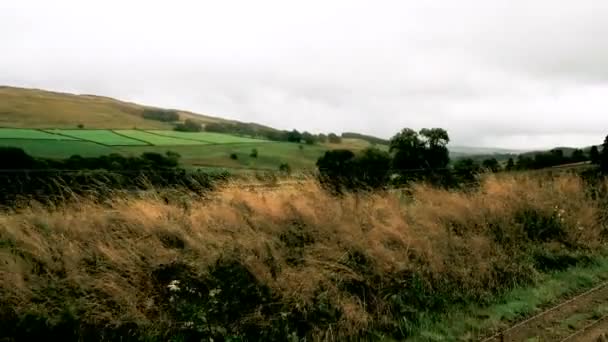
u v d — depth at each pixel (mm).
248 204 7703
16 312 4727
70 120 124625
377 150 16328
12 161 19625
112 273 5422
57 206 6660
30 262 5395
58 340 4656
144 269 5691
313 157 84188
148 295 5371
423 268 6965
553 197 11430
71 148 63438
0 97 149875
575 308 6293
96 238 6035
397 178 10969
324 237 7230
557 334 5445
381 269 6641
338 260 6598
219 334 5078
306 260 6445
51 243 5746
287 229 7281
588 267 8281
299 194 8469
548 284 7336
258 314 5398
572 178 13367
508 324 5863
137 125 129500
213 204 7535
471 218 9117
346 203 8500
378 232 7477
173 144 83375
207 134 109500
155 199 7391
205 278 5730
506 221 9391
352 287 6297
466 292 6801
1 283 4918
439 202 9664
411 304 6301
